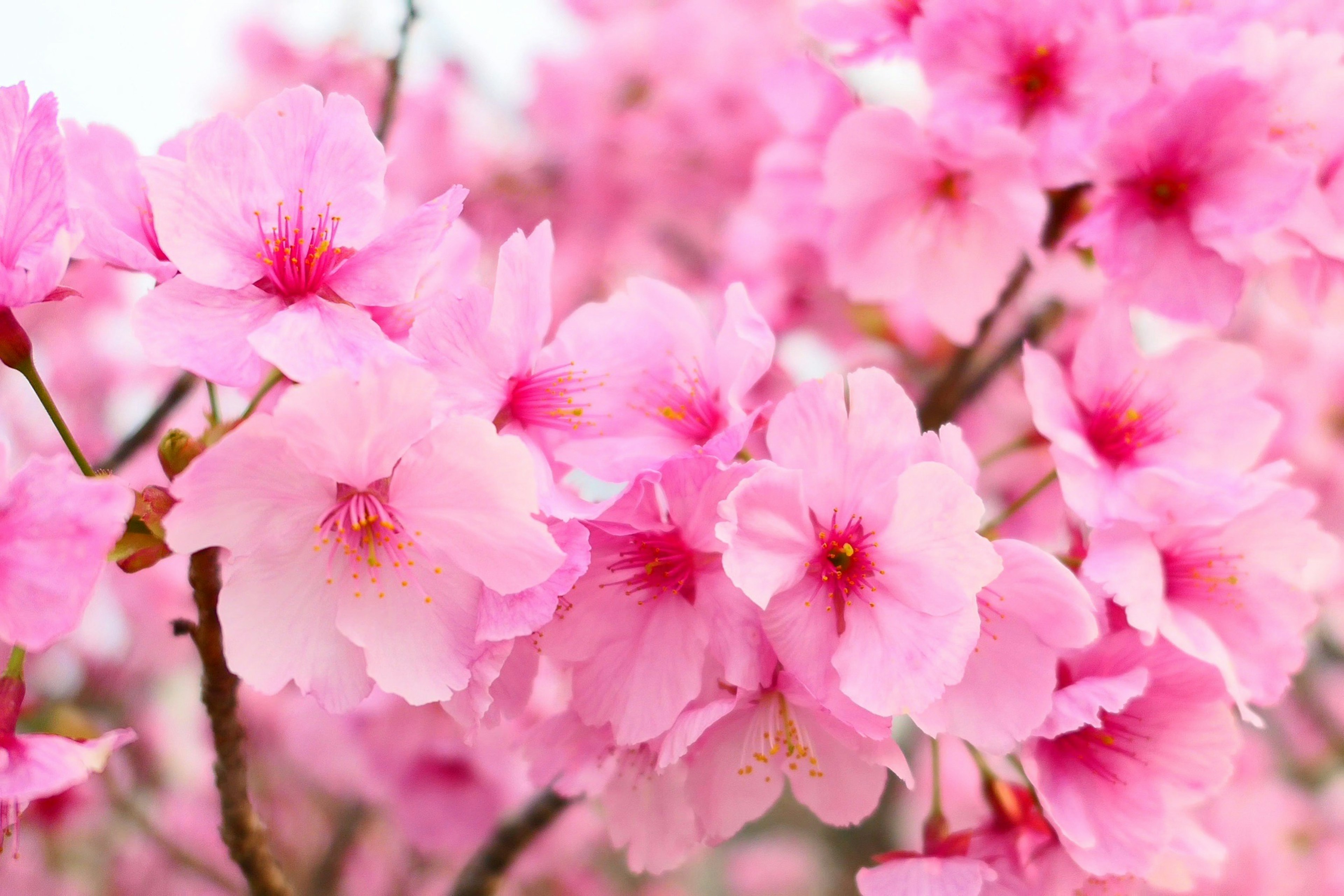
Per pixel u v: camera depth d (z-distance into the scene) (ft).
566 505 1.22
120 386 2.29
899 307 1.74
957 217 1.46
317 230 1.22
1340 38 1.33
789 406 1.24
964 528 1.21
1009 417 1.68
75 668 2.24
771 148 1.59
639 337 1.28
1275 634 1.31
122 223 1.24
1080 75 1.36
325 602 1.20
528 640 1.24
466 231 1.31
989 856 1.29
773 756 1.26
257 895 1.30
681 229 2.44
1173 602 1.31
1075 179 1.37
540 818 1.49
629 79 2.35
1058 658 1.27
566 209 2.38
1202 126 1.33
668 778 1.29
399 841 2.54
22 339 1.19
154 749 2.39
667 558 1.24
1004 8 1.36
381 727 1.96
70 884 2.21
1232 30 1.32
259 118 1.22
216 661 1.26
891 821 2.37
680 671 1.23
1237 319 2.03
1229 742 1.28
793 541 1.22
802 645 1.22
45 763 1.18
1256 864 1.87
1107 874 1.27
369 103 2.27
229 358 1.19
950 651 1.21
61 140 1.19
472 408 1.22
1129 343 1.34
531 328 1.25
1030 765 1.27
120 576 2.16
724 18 2.36
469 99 2.34
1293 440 1.97
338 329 1.20
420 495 1.19
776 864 3.42
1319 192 1.33
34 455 1.16
